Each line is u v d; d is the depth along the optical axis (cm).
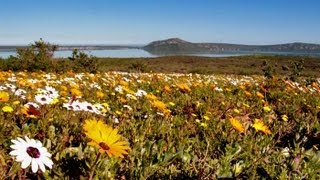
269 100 977
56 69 2488
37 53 2530
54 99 475
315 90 1348
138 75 1714
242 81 1686
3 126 372
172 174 351
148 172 337
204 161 381
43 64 2458
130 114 578
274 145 476
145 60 10931
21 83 766
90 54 2619
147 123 507
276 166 395
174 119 576
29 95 592
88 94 783
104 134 225
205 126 536
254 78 2212
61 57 2617
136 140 425
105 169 303
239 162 387
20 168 275
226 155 407
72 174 300
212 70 6606
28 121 420
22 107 439
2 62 2436
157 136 483
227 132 516
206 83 1349
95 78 1305
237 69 7694
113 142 225
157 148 403
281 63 10156
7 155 309
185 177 352
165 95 866
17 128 382
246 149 441
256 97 962
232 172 359
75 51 2605
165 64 9819
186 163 381
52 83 974
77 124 434
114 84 1028
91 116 484
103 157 307
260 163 394
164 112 552
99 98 720
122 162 364
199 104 724
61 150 335
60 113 471
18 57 2489
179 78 1716
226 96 964
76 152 336
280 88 1203
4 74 1181
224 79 1845
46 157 220
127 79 1388
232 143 447
